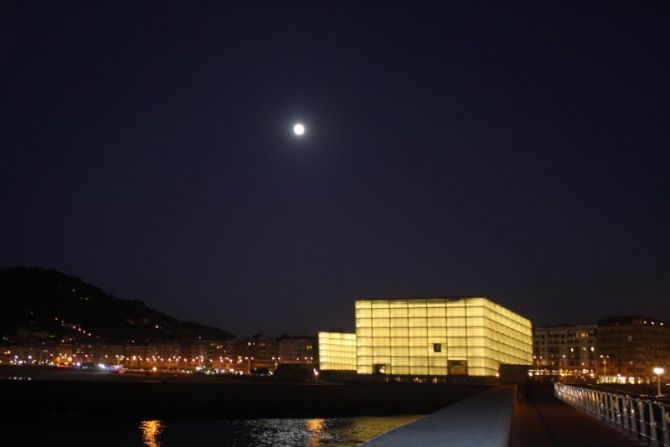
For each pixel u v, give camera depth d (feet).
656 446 86.58
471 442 40.06
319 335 623.36
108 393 355.36
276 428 311.27
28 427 298.76
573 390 202.90
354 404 382.22
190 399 367.45
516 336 579.07
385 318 489.26
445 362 472.85
